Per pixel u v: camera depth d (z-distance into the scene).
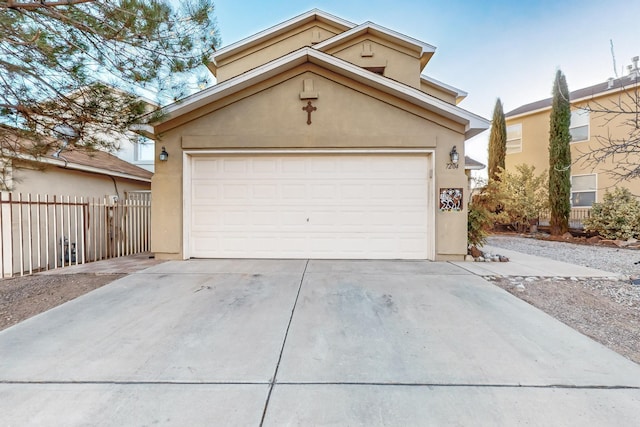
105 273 6.18
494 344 3.26
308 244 7.60
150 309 4.26
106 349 3.16
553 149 13.82
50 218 7.85
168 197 7.52
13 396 2.41
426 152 7.40
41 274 6.28
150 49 4.70
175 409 2.26
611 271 6.53
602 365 2.84
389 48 10.70
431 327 3.67
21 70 4.27
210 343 3.29
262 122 7.43
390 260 7.43
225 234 7.63
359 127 7.38
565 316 4.07
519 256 8.27
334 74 7.34
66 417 2.18
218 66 11.59
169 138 7.48
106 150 5.61
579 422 2.12
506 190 15.18
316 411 2.24
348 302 4.49
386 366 2.84
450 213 7.35
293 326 3.70
